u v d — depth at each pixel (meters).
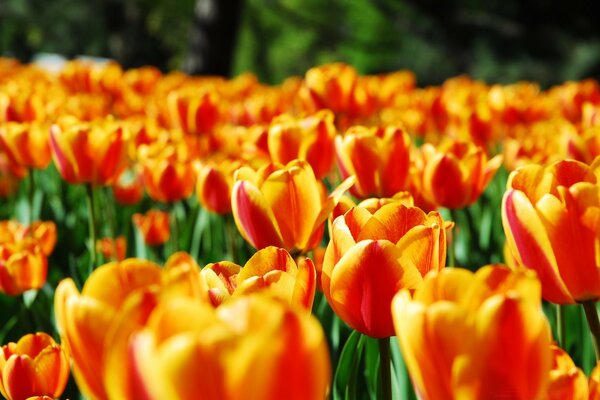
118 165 1.26
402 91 2.84
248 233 0.95
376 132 1.22
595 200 0.78
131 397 0.62
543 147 1.57
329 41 13.90
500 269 0.67
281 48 14.12
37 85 2.47
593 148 1.29
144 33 14.52
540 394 0.65
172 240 1.44
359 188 1.16
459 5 13.37
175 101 1.75
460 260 1.39
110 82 2.58
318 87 1.66
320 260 1.08
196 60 6.53
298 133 1.20
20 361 0.91
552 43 14.59
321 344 0.57
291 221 0.94
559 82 15.23
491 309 0.65
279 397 0.57
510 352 0.65
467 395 0.65
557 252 0.79
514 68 15.77
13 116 1.68
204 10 6.50
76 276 1.31
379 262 0.75
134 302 0.63
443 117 2.15
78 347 0.67
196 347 0.56
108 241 1.47
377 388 0.97
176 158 1.43
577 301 0.80
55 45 22.59
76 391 1.09
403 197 0.91
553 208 0.79
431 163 1.17
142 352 0.59
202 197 1.20
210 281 0.75
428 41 16.00
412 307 0.66
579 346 1.14
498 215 1.56
